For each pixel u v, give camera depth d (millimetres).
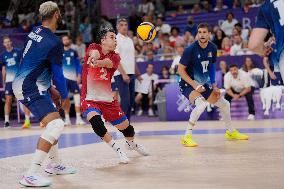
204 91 11867
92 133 15930
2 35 27344
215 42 25172
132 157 9945
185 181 7234
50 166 8273
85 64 9461
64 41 20422
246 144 11328
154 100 23094
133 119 21609
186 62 11633
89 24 29562
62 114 21547
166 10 33531
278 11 5801
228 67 21375
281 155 9438
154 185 7031
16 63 20547
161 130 15953
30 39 7715
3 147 12953
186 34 24156
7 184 7574
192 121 11492
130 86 14320
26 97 7594
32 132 17594
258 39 5891
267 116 19500
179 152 10414
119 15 30891
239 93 19609
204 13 29844
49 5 7738
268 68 18547
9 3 32844
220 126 16609
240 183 6930
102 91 9469
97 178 7781
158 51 25469
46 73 7707
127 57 14156
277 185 6723
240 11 28641
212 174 7695
